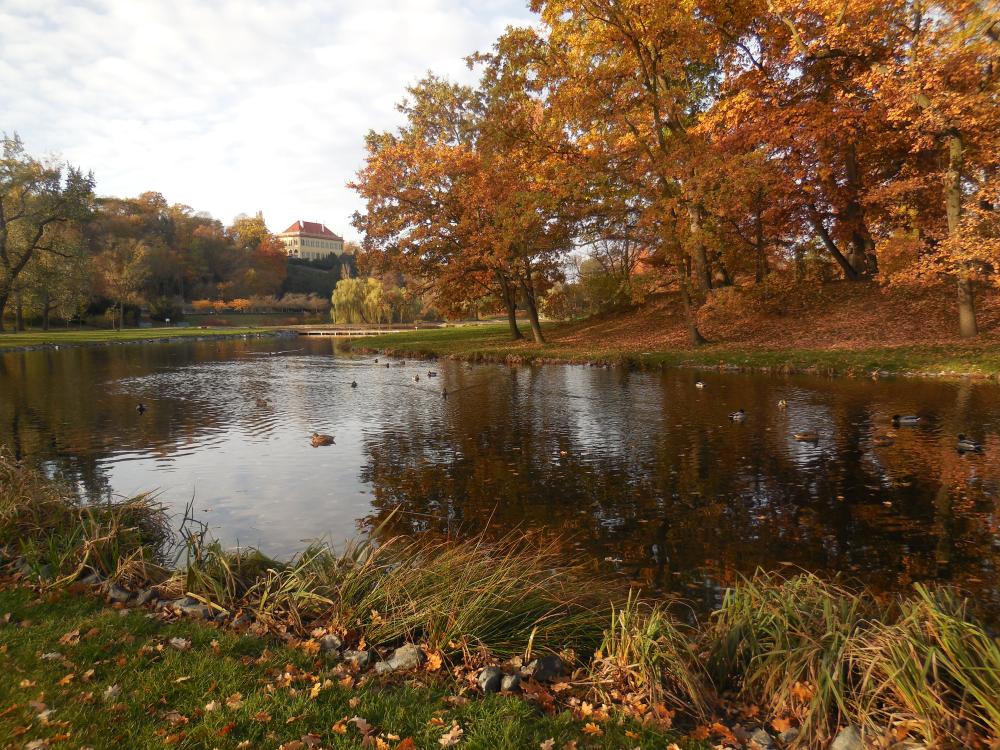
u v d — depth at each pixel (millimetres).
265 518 9727
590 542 8516
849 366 23891
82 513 8938
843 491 10344
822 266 35688
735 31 28625
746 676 4801
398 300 71688
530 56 30297
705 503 10000
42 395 24250
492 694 4594
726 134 28266
